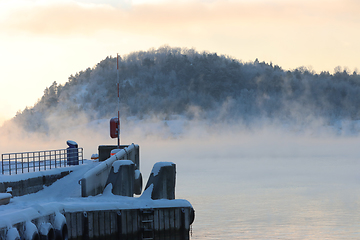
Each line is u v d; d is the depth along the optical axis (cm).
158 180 4725
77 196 4806
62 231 3706
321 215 10388
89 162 6888
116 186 4894
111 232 4284
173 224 4403
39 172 5212
